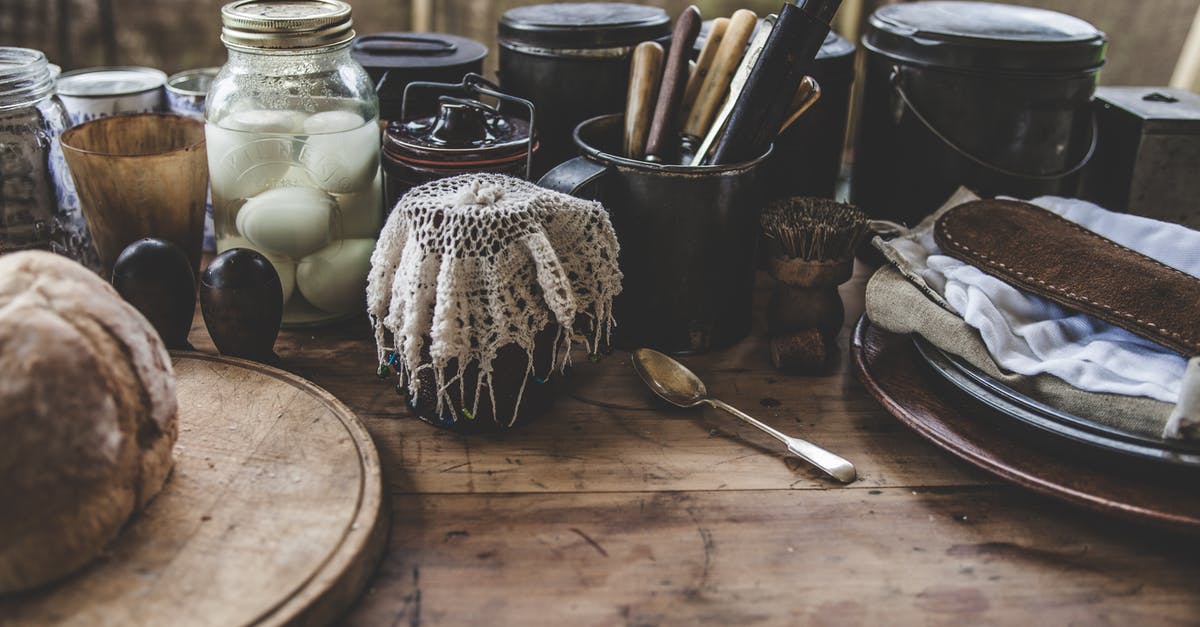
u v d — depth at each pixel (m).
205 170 0.94
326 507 0.63
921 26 0.99
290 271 0.90
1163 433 0.66
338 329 0.95
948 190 1.03
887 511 0.70
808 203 0.92
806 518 0.69
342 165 0.86
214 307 0.79
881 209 1.09
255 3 0.88
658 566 0.64
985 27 0.99
